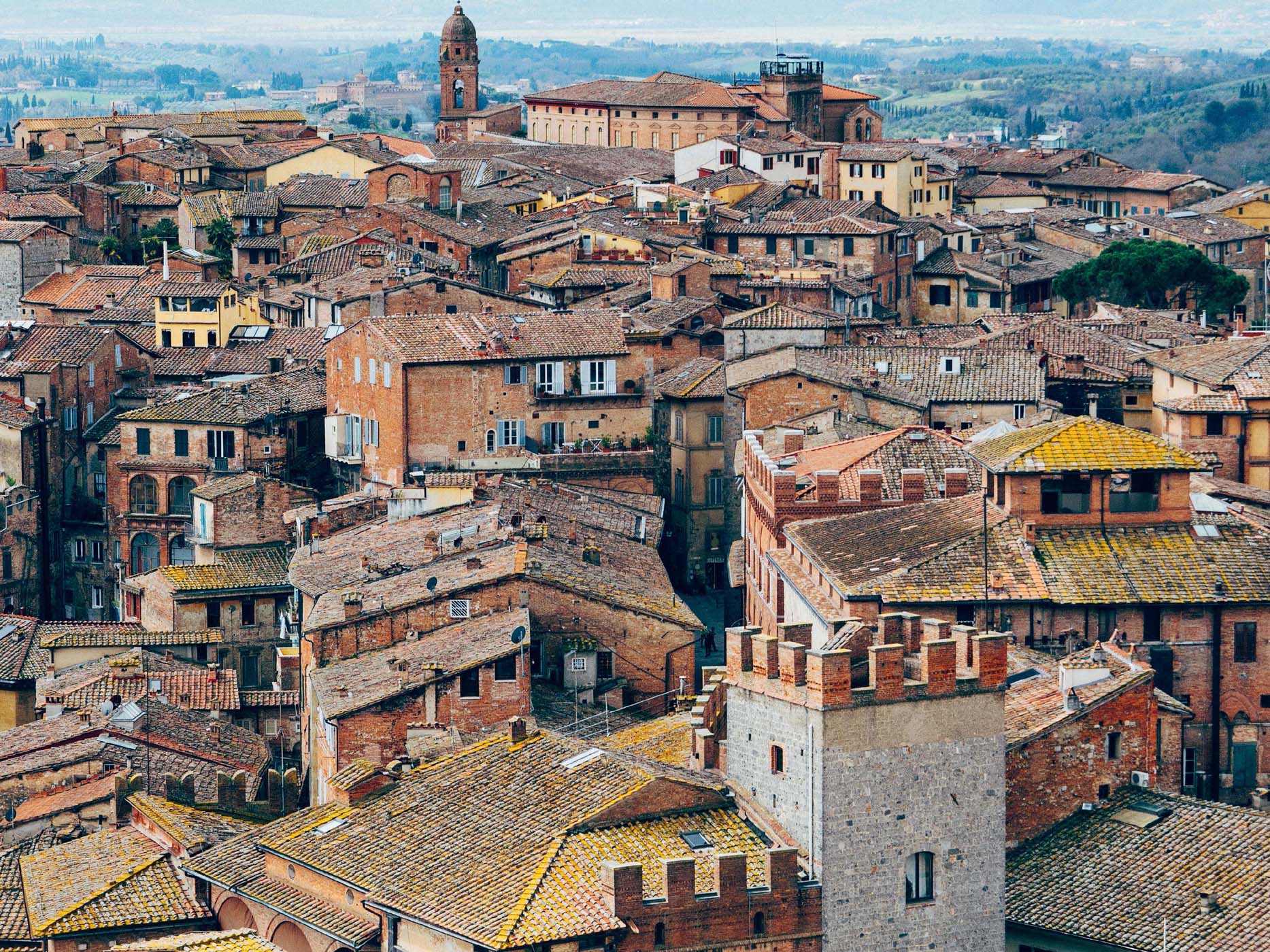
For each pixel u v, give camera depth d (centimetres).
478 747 15212
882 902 13550
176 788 16975
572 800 14050
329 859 14288
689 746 15462
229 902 14838
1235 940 13650
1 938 15025
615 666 18638
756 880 13375
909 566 17338
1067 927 13938
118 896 15150
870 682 13562
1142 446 17888
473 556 19550
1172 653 17262
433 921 13262
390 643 18388
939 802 13625
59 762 18675
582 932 12938
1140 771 15062
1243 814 14612
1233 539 17712
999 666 13700
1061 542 17625
